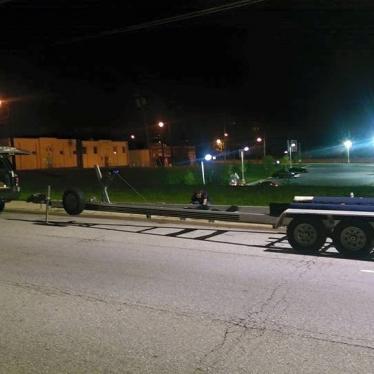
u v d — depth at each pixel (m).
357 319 6.06
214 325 5.89
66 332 5.72
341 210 9.46
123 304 6.71
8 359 5.01
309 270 8.48
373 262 9.03
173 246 10.75
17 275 8.30
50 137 68.50
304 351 5.13
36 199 14.95
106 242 11.27
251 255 9.76
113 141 80.00
